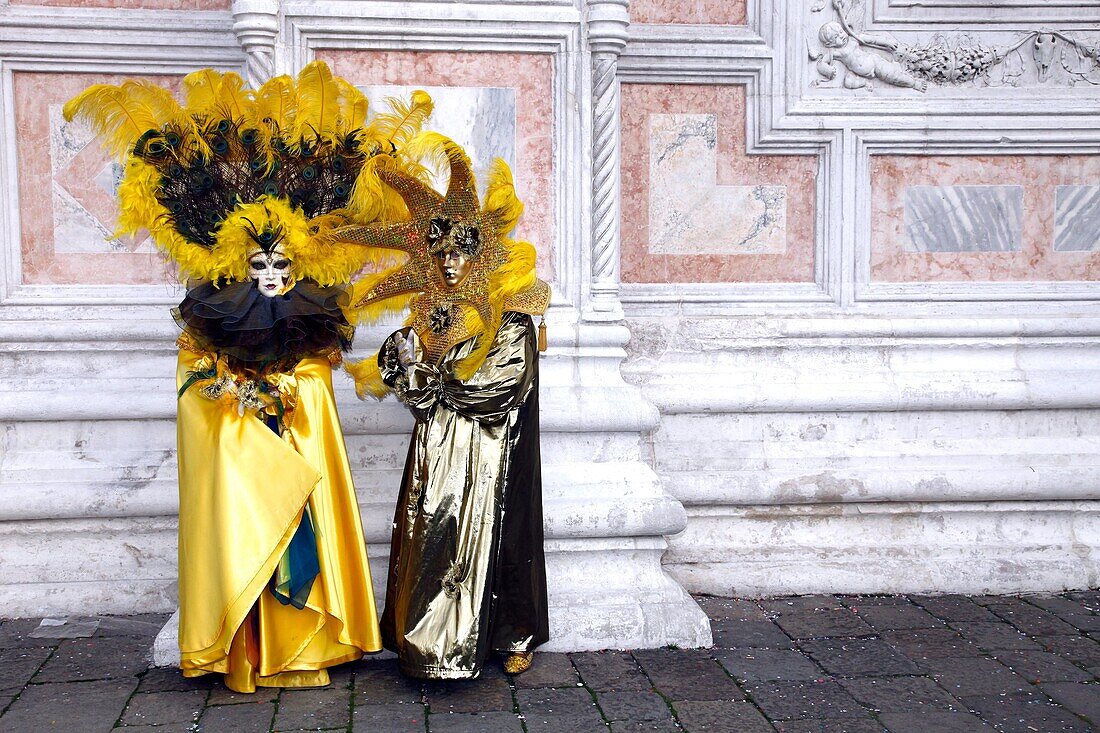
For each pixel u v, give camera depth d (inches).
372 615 140.3
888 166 191.2
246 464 134.2
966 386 185.2
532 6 165.5
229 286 135.7
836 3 187.2
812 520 182.7
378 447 165.8
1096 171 193.5
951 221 192.7
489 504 138.9
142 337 172.6
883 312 190.5
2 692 137.6
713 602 174.7
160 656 146.2
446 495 138.0
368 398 164.6
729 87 186.9
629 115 185.5
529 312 141.6
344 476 141.4
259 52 159.9
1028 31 192.1
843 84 189.5
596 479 162.1
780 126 185.9
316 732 127.3
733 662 149.6
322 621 137.5
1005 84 192.9
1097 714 134.3
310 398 139.3
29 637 156.6
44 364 172.6
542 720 131.1
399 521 142.0
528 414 141.6
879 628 163.0
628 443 164.9
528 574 142.6
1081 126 190.2
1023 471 181.5
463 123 167.3
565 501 158.2
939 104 189.5
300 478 134.3
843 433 185.5
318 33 162.9
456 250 136.6
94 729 127.4
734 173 188.5
